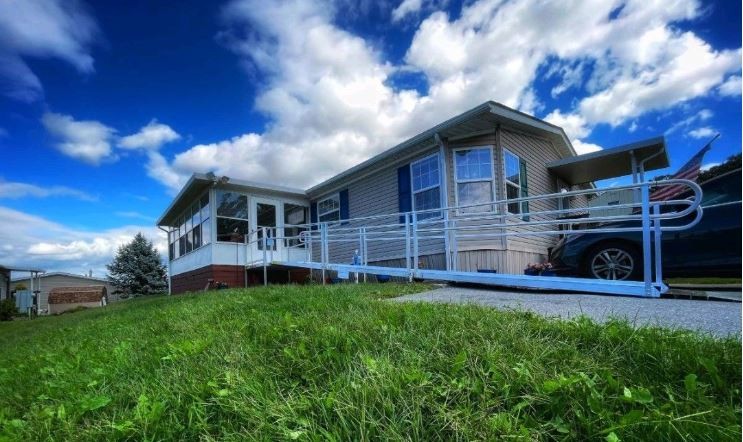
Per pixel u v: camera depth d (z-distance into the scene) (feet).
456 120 27.61
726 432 5.08
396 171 34.88
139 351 11.23
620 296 17.33
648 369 6.96
